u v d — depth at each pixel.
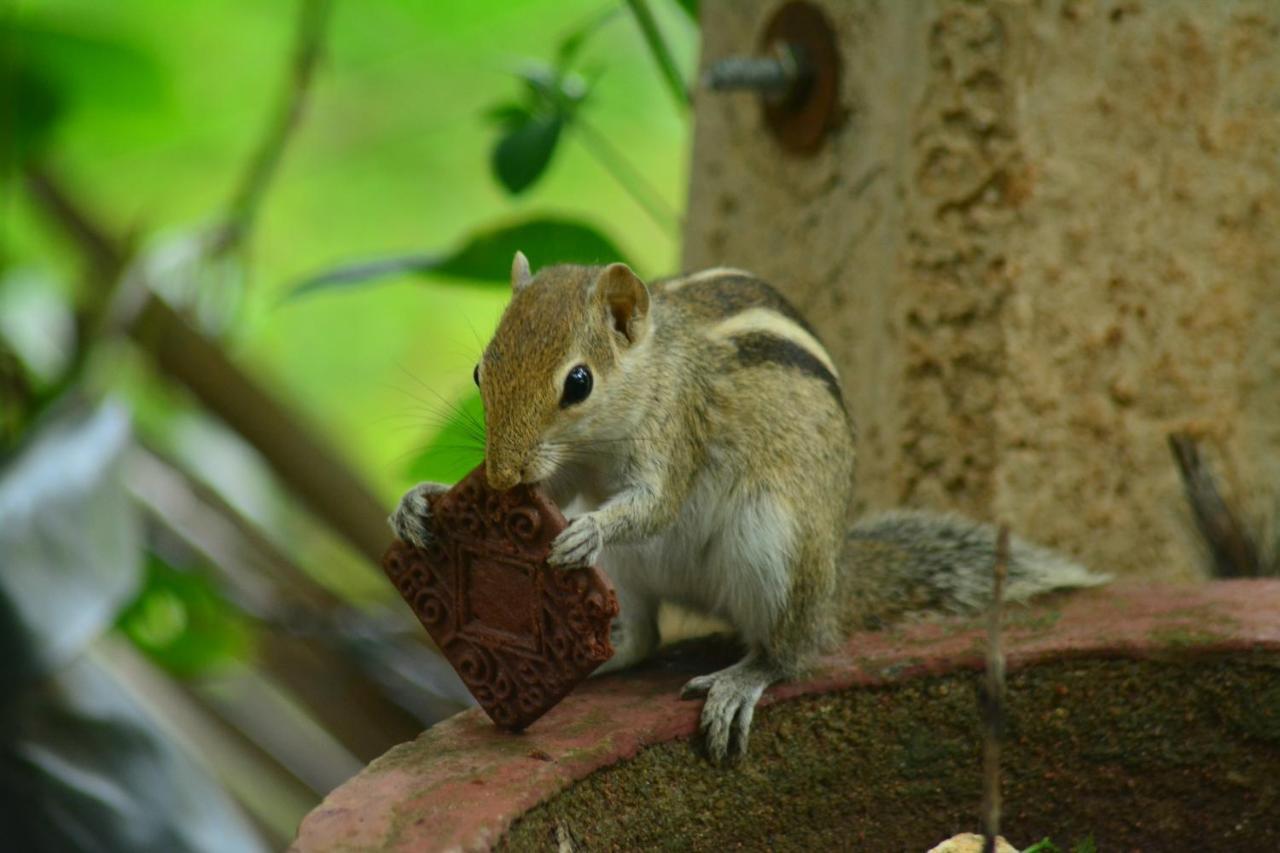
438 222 18.11
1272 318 10.32
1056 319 9.77
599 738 6.41
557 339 6.98
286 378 17.53
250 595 11.75
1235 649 7.12
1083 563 10.09
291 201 18.06
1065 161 9.57
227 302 12.32
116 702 9.55
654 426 7.41
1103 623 7.38
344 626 11.92
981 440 9.80
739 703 6.85
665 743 6.70
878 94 9.72
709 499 7.73
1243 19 9.83
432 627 6.53
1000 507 9.83
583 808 6.23
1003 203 9.53
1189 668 7.16
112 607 8.62
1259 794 7.26
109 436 9.44
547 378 6.89
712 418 7.65
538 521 6.23
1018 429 9.80
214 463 12.41
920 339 9.77
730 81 9.81
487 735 6.45
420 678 11.95
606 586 6.16
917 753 7.18
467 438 9.40
